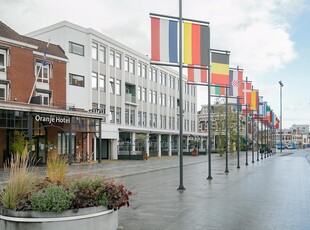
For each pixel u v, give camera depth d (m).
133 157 41.84
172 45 14.75
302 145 147.12
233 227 7.71
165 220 8.37
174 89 64.19
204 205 10.37
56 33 37.41
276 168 26.73
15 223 6.34
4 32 29.98
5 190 6.81
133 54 49.47
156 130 52.78
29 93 30.97
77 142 35.00
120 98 46.28
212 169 26.22
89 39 39.53
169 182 16.95
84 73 38.97
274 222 8.19
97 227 6.69
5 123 25.33
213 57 19.33
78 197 6.68
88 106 39.03
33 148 29.31
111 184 7.25
